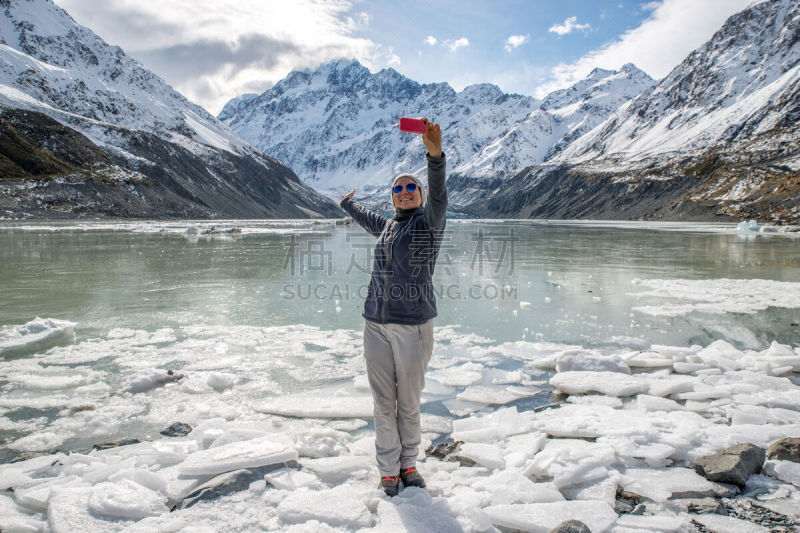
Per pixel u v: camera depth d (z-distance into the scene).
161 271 10.29
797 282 8.91
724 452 2.49
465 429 2.98
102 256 13.45
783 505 2.10
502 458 2.52
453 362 4.31
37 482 2.27
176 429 2.91
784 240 23.11
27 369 3.97
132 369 4.02
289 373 3.98
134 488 2.16
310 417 3.16
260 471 2.38
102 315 6.02
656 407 3.27
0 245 17.36
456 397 3.55
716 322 5.72
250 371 4.02
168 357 4.34
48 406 3.26
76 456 2.51
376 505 2.15
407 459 2.35
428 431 3.01
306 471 2.43
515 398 3.52
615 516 1.98
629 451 2.58
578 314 6.21
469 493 2.18
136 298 7.17
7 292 7.60
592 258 13.88
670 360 4.19
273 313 6.21
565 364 4.00
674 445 2.67
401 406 2.34
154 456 2.51
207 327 5.43
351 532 1.91
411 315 2.24
